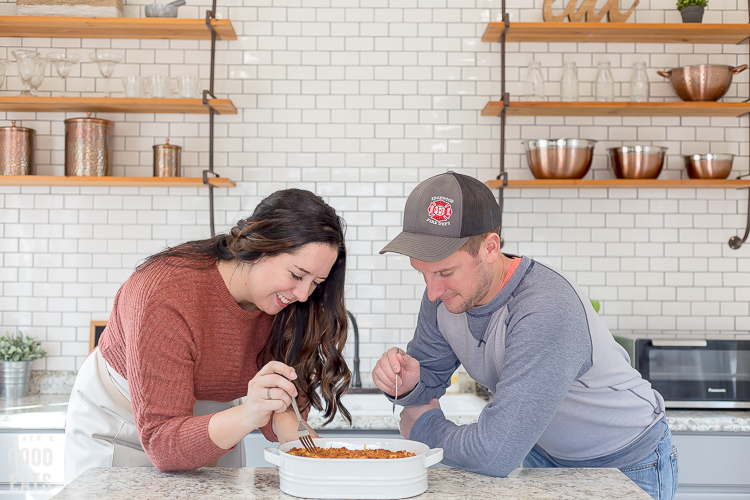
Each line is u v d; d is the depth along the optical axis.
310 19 3.04
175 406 1.28
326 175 3.04
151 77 2.84
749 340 2.59
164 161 2.82
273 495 1.12
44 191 2.98
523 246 3.03
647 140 3.05
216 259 1.49
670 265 3.04
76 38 3.01
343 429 2.44
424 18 3.05
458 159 3.04
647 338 2.60
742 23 2.97
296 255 1.37
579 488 1.17
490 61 3.05
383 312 3.02
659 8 3.04
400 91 3.05
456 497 1.11
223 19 2.91
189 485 1.17
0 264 2.97
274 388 1.19
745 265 3.04
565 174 2.74
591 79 3.06
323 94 3.04
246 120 3.03
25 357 2.81
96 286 2.98
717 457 2.43
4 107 2.84
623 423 1.52
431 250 1.28
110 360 1.54
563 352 1.24
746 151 3.05
